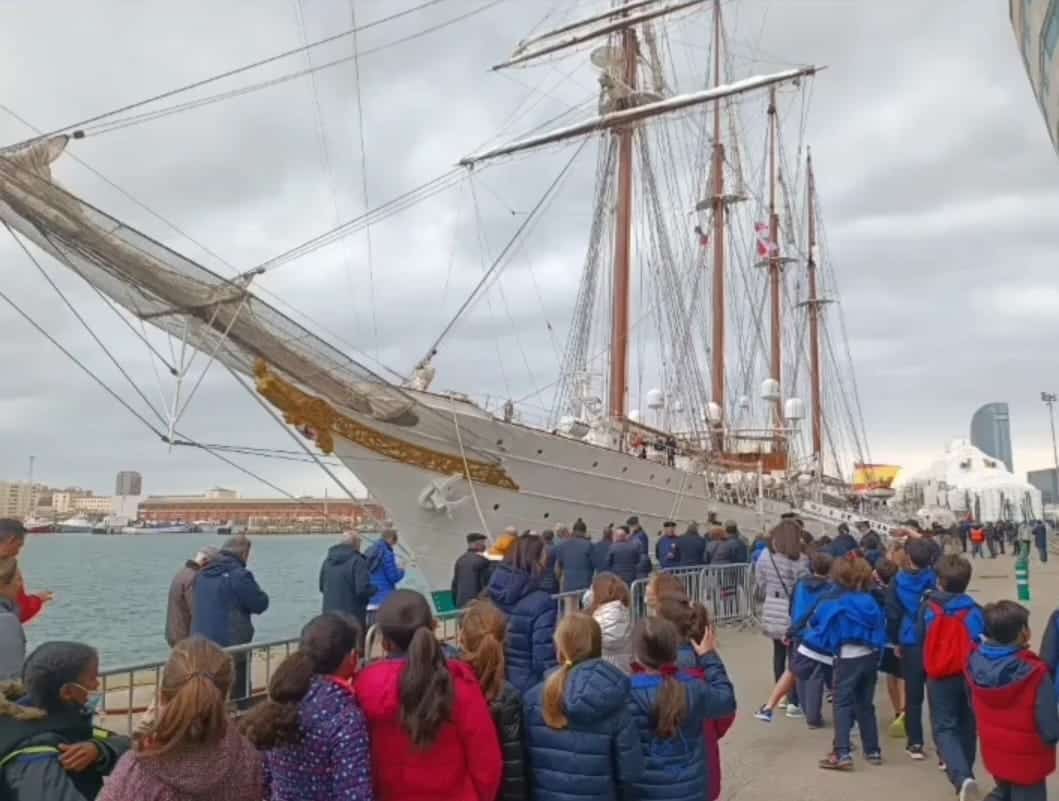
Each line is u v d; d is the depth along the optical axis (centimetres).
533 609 730
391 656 448
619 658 748
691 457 3203
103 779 400
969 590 2719
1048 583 2986
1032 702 617
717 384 4350
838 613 875
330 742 409
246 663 904
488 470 2142
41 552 7512
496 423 2136
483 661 487
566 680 468
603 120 3192
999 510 12888
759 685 1266
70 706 397
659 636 510
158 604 3111
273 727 407
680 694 498
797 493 4362
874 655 872
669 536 1802
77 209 1508
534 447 2234
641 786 495
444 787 424
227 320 1655
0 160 1451
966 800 714
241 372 1805
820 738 982
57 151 1505
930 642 767
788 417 4294
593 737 464
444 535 2112
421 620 450
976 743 874
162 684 371
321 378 1819
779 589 1155
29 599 688
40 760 375
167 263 1594
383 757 422
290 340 1744
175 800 351
